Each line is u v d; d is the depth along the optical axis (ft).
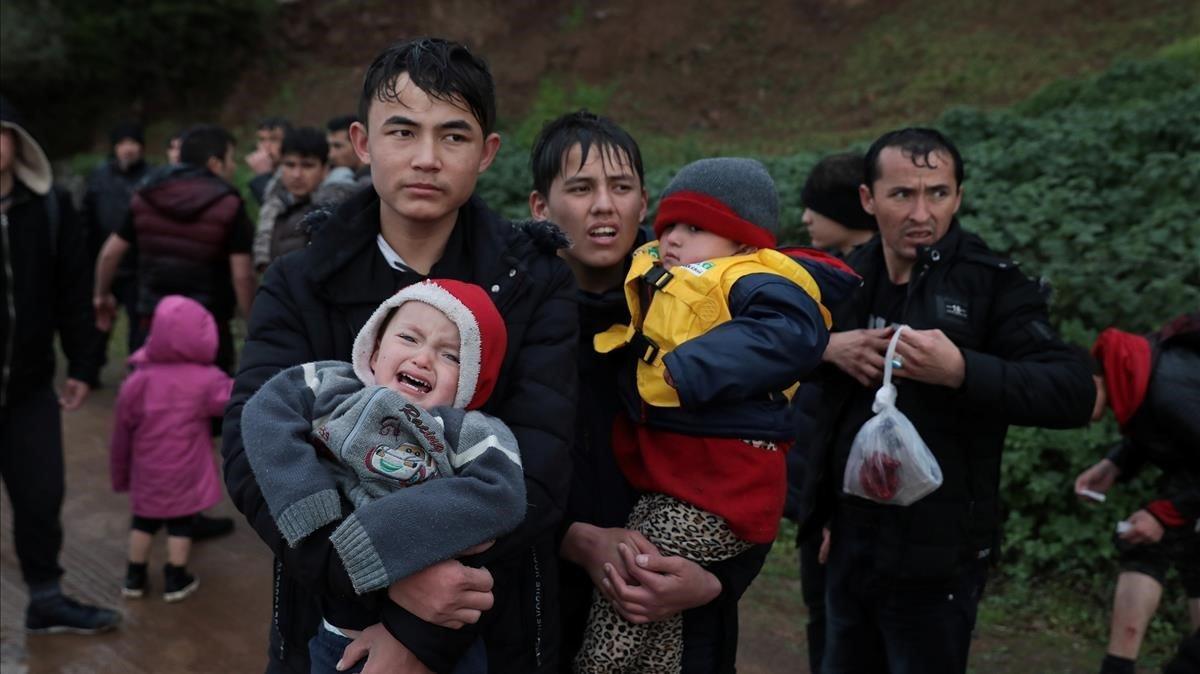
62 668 12.66
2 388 12.39
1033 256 18.48
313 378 5.71
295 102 66.49
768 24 60.64
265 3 69.00
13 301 12.32
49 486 13.02
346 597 5.35
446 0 68.49
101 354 26.40
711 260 6.78
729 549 6.66
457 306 5.57
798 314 6.36
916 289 8.75
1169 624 13.05
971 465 8.66
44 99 65.46
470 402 5.70
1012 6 53.88
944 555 8.50
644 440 6.77
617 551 6.63
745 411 6.58
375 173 5.95
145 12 64.69
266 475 5.24
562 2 66.49
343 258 6.08
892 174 8.82
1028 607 14.12
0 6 61.41
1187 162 19.98
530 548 6.24
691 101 58.13
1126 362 9.76
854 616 9.32
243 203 18.11
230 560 16.25
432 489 5.22
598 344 7.04
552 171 7.47
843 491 8.97
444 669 5.45
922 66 52.60
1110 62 46.55
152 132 65.98
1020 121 27.99
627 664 6.87
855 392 9.05
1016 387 8.00
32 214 12.46
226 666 12.76
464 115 5.87
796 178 25.11
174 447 14.40
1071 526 14.71
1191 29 46.55
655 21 62.90
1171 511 9.67
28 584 13.42
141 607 14.44
